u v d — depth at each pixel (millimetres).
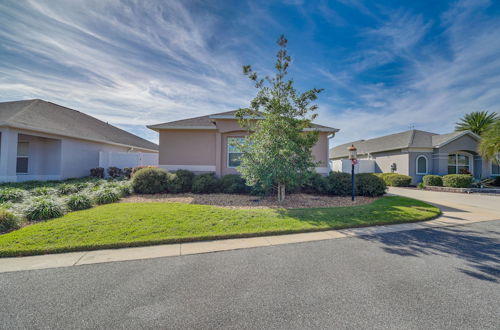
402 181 16859
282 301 2484
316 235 4965
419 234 5062
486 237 4859
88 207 6988
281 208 7469
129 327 2043
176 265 3420
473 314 2277
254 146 7793
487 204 9172
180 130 12680
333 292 2676
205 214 6117
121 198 9062
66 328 2027
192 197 9477
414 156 18031
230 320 2160
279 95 8055
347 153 25609
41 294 2586
